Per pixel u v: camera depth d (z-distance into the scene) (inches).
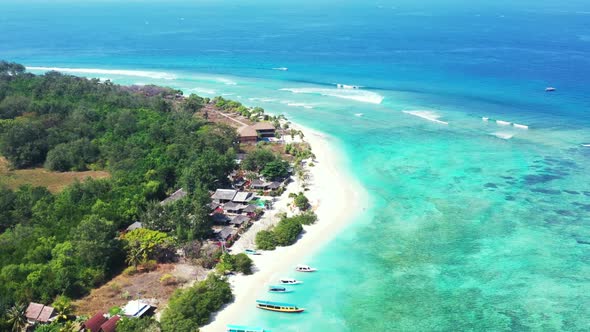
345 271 3644.2
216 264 3676.2
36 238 3750.0
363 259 3801.7
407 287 3447.3
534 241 4033.0
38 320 2920.8
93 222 3548.2
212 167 5012.3
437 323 3073.3
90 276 3378.4
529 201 4726.9
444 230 4229.8
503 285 3464.6
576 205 4623.5
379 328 3024.1
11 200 4347.9
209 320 3068.4
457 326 3043.8
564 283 3479.3
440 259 3796.8
